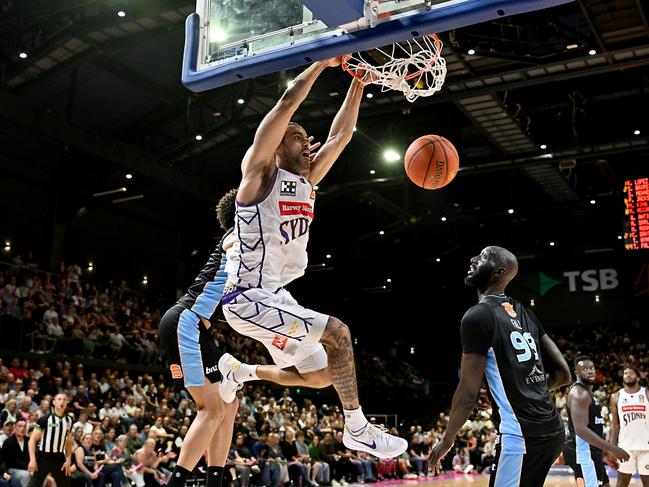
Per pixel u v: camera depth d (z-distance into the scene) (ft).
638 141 62.95
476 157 69.36
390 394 93.76
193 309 13.79
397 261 106.22
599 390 84.84
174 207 81.05
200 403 13.60
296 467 49.85
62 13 47.75
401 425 82.89
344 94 56.44
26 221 66.80
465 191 89.04
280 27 12.19
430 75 12.96
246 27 12.54
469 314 11.50
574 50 47.60
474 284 12.38
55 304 58.70
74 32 48.85
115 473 37.37
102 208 74.74
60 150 67.10
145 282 78.95
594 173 83.05
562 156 66.80
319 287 104.37
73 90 57.67
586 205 82.48
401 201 89.04
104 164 67.82
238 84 58.65
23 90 56.80
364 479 56.03
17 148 64.80
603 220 95.66
